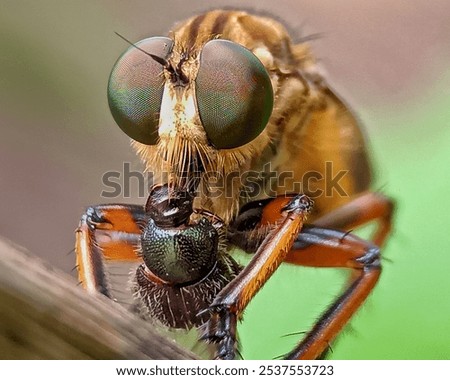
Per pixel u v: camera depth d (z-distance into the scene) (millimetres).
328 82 70
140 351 59
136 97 67
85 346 57
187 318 68
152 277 68
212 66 67
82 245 68
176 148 67
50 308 57
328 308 68
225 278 68
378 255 69
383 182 69
